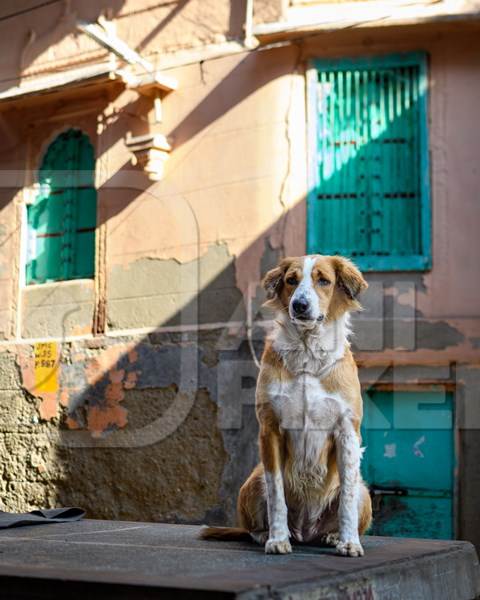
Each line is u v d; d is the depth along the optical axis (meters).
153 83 9.83
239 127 9.62
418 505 8.79
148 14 10.37
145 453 9.65
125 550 4.31
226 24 9.84
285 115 9.41
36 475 10.36
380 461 8.92
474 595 4.92
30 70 11.15
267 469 4.50
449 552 4.75
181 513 9.33
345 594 3.56
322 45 9.34
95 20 10.71
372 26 8.99
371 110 9.26
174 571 3.52
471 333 8.76
